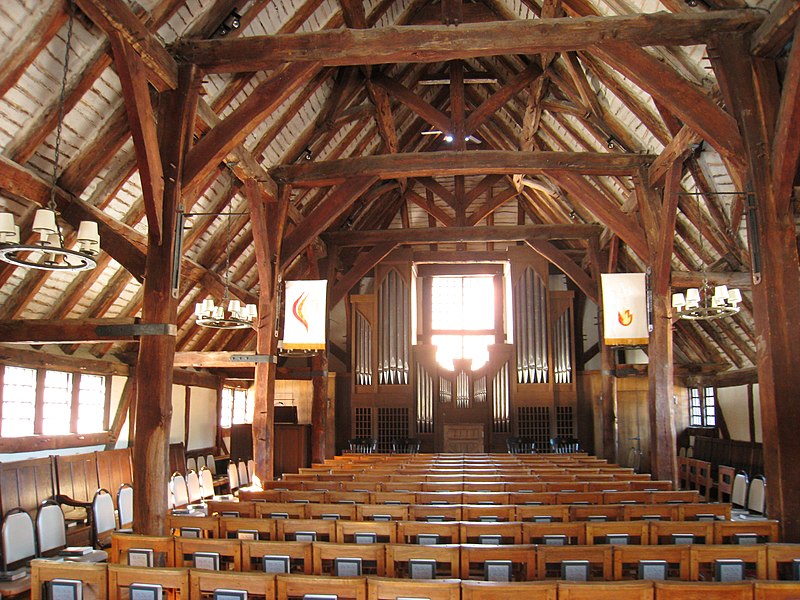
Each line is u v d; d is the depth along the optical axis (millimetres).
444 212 18719
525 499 8414
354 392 19125
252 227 11375
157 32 8172
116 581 4461
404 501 8438
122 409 13094
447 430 18641
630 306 12344
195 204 11352
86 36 7250
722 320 14906
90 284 10305
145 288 7906
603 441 16375
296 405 18922
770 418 7434
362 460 14461
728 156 8008
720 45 8016
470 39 8359
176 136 8180
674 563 5488
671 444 11555
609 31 8180
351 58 8430
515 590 4008
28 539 7801
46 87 7293
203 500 11977
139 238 9680
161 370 7746
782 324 7445
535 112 14000
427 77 14969
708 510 7180
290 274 16562
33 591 4562
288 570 4949
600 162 11875
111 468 12047
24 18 6441
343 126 13562
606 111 12000
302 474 11312
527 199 19125
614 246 15367
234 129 8297
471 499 8383
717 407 16938
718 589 4039
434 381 19109
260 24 9305
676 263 14172
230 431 17828
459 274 20500
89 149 8367
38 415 10602
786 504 7176
